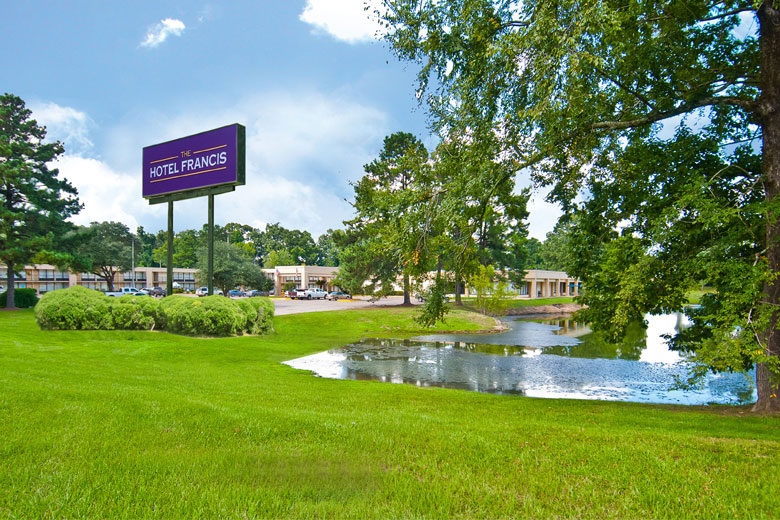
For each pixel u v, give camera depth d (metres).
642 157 10.91
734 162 10.52
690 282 9.13
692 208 9.46
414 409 9.13
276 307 43.62
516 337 28.42
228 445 5.49
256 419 6.59
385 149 40.50
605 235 12.24
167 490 4.14
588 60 7.56
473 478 4.64
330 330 29.30
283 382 12.23
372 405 9.40
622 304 9.60
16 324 21.75
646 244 10.41
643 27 9.16
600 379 15.55
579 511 3.95
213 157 23.03
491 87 9.29
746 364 9.70
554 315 53.16
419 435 6.19
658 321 47.34
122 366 12.61
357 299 64.31
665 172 10.75
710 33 10.23
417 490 4.31
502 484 4.50
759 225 8.67
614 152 11.48
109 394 7.65
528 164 10.38
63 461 4.73
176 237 107.00
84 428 5.75
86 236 36.66
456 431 6.52
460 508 3.99
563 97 8.01
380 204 11.27
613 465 5.06
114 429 5.79
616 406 10.30
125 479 4.34
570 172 10.77
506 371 16.83
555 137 9.60
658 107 9.93
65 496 3.94
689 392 13.62
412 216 10.59
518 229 51.00
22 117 37.88
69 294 20.12
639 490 4.38
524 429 6.83
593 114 9.49
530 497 4.21
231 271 64.69
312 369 16.38
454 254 11.47
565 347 23.98
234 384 11.06
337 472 4.74
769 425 7.84
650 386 14.50
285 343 22.33
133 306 21.14
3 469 4.45
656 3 8.81
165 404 7.20
